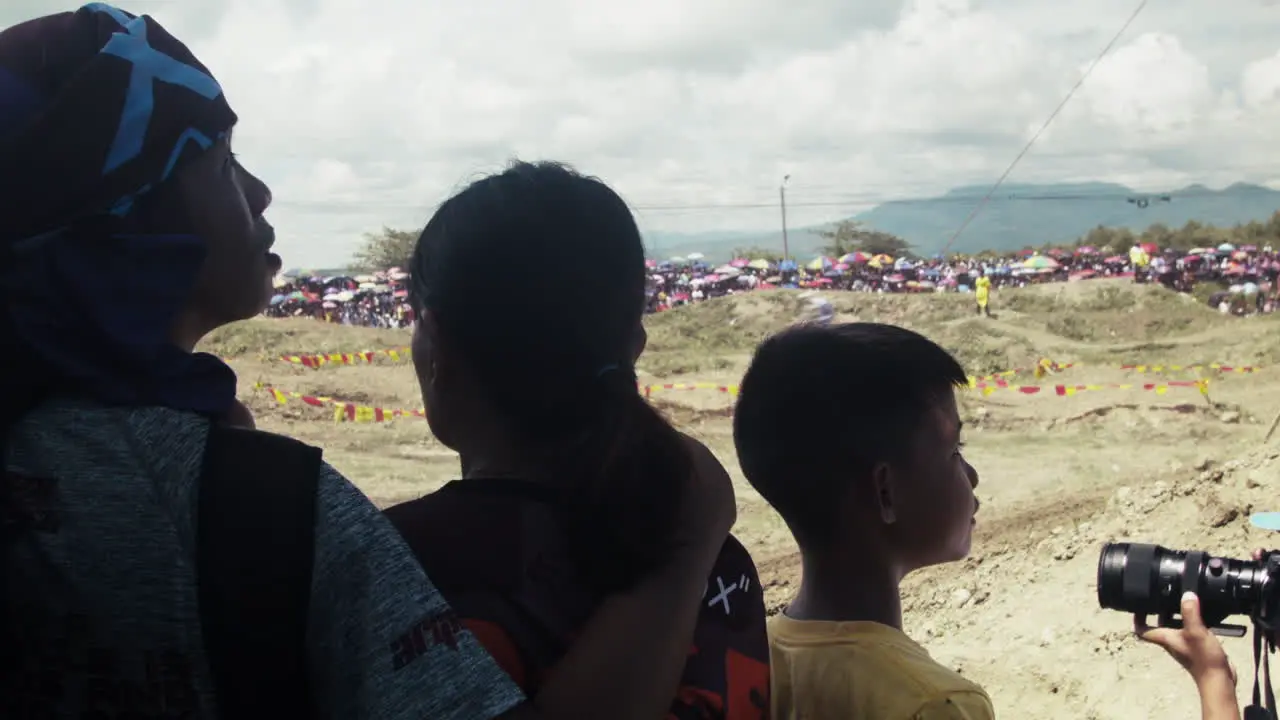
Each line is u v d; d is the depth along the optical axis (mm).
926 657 2154
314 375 24438
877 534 2209
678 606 1460
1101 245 101750
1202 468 14633
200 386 1440
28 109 1464
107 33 1521
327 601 1337
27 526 1300
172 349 1438
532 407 1520
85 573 1292
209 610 1299
